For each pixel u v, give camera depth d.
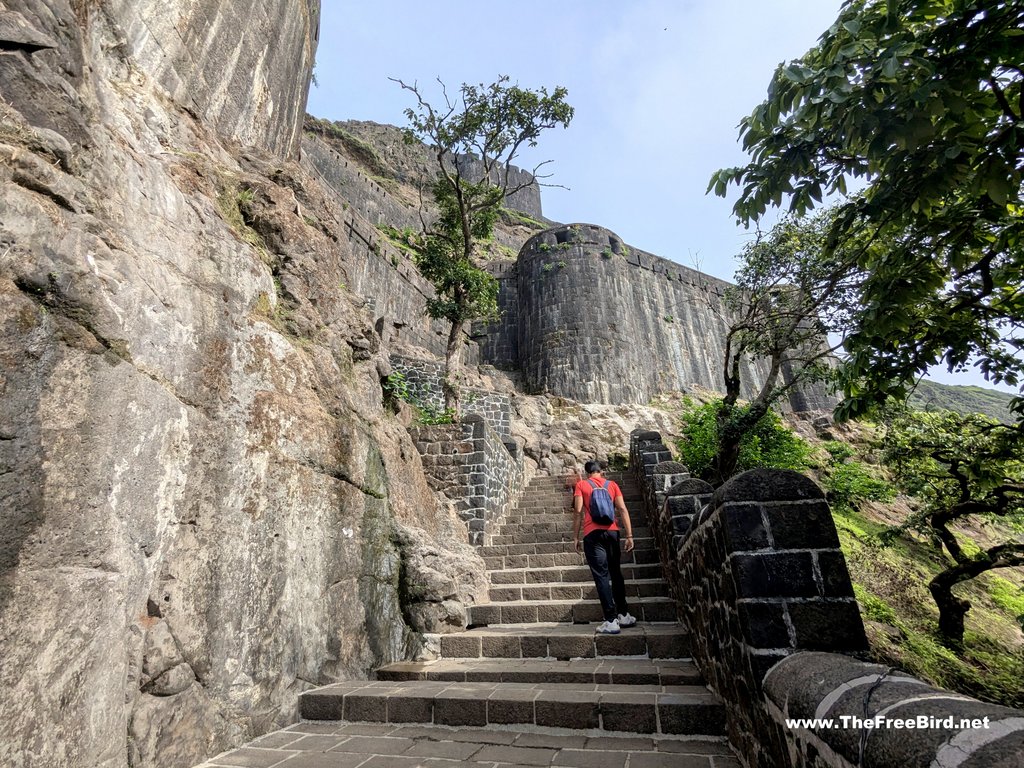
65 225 2.49
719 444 9.43
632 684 3.50
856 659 1.75
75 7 3.03
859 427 19.44
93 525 2.34
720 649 2.69
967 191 3.15
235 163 5.31
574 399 17.52
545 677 3.69
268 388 3.92
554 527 7.51
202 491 3.11
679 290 23.69
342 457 4.57
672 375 20.61
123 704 2.37
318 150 23.58
